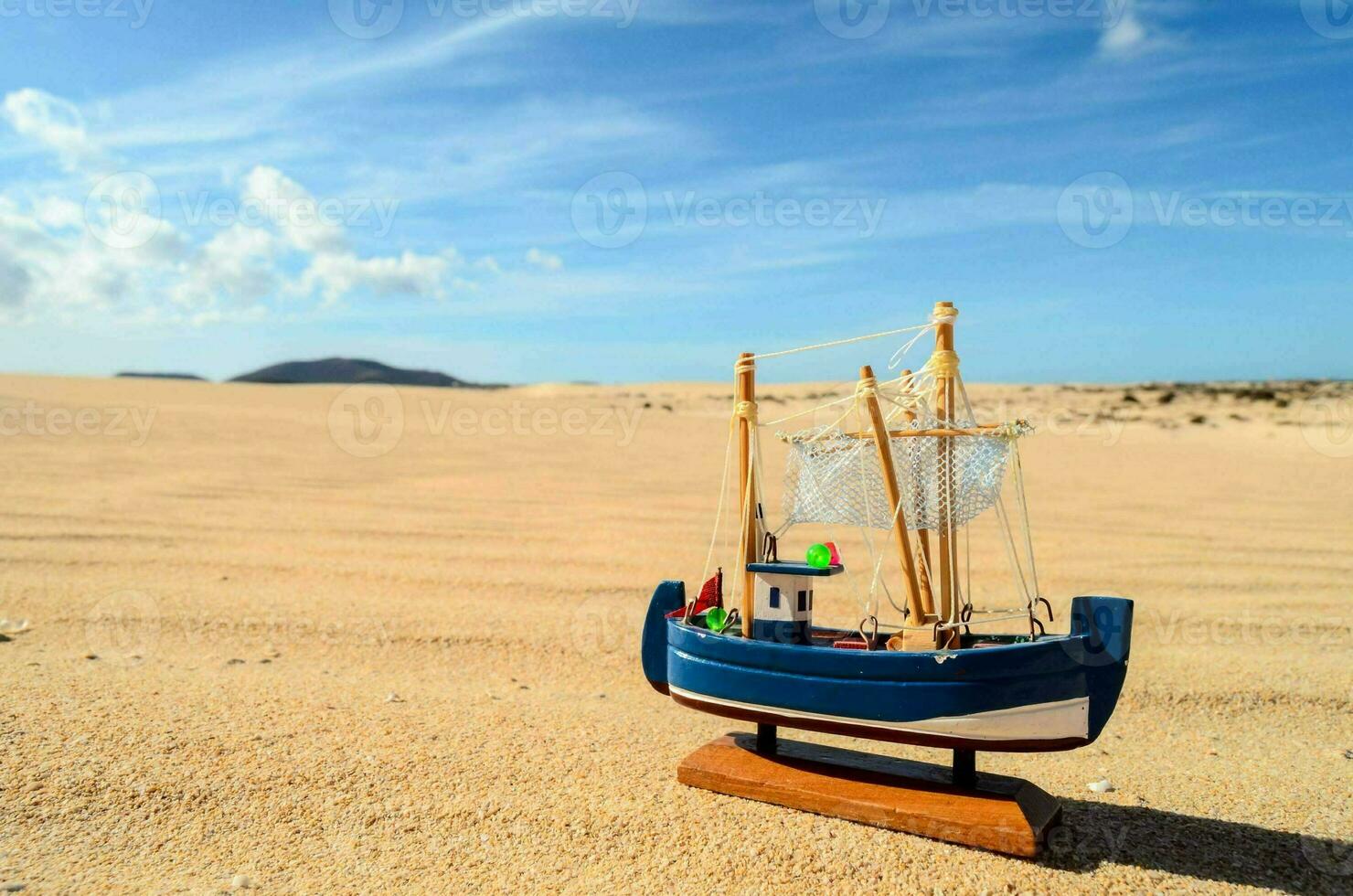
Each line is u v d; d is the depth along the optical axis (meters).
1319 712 6.54
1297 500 16.83
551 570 10.71
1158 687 7.04
